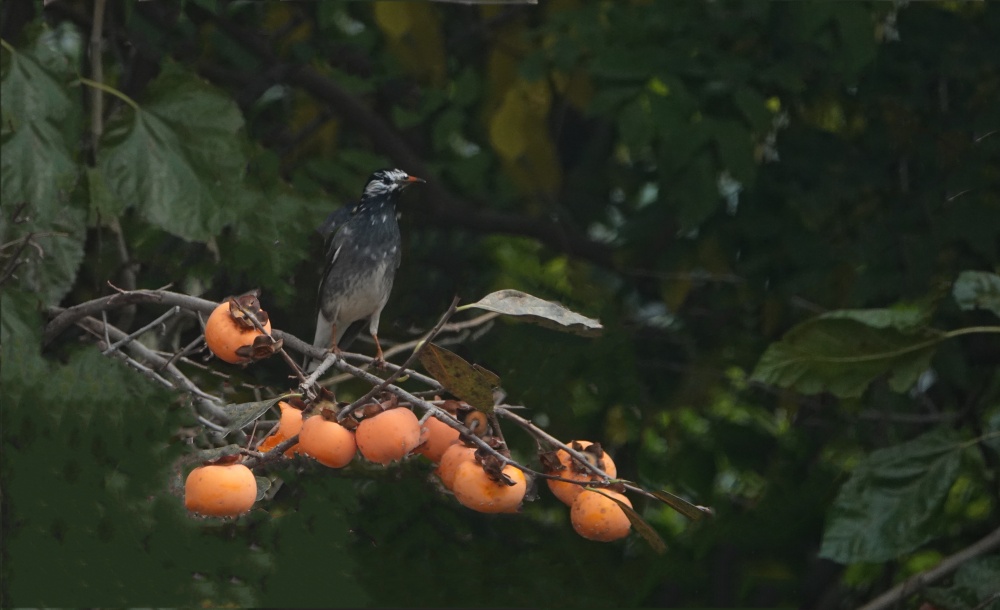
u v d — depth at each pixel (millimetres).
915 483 8945
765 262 11664
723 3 10750
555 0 12203
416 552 10711
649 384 12773
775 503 11961
